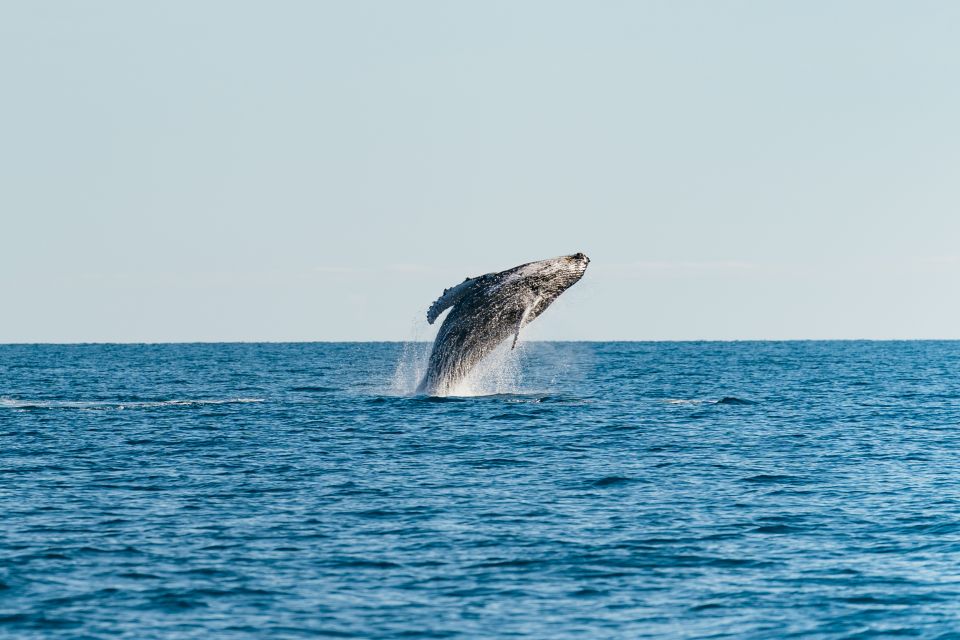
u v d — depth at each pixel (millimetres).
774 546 100500
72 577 89375
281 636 76625
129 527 106500
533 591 86875
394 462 146250
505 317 185500
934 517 111750
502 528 107312
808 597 85250
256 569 92188
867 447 164750
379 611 81875
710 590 87250
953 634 76562
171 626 78312
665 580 89938
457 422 186125
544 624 79375
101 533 103875
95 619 79688
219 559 95062
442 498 122000
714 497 123375
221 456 150250
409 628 78375
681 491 127000
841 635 76812
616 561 95375
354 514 113250
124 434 171375
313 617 80500
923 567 93125
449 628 78500
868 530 106625
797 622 79625
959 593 85562
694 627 78750
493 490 127000
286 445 160625
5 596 84500
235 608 82250
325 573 91250
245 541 101438
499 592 86562
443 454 153000
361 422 186250
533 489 127812
